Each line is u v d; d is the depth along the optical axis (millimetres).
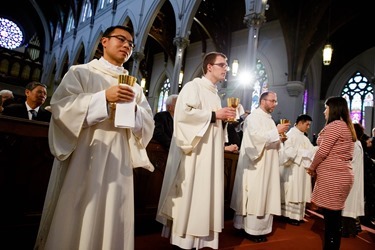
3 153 2305
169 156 2537
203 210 2174
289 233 3637
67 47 22547
